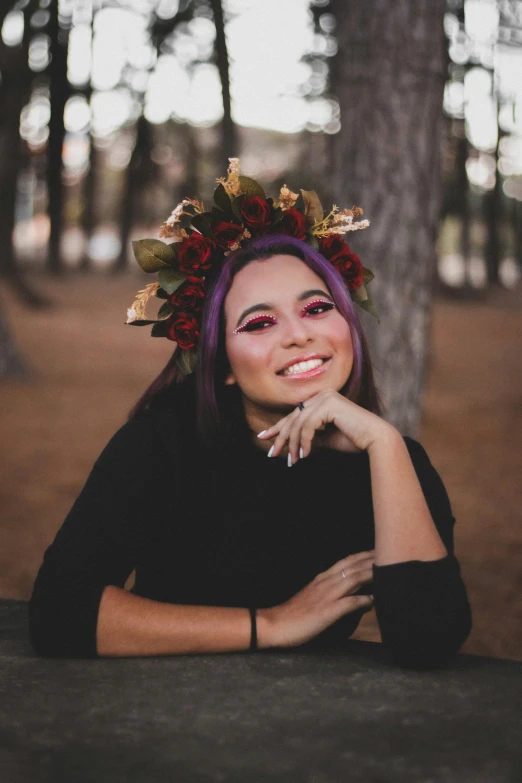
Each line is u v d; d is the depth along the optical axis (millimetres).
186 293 2072
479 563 5332
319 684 1724
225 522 2006
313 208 2232
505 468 8141
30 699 1622
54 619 1847
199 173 38875
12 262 24141
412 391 5668
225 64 21031
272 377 2008
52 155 30281
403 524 1860
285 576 2023
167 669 1810
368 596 1912
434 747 1398
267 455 2049
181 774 1292
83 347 17422
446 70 5707
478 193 42844
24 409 10766
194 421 2107
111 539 1905
